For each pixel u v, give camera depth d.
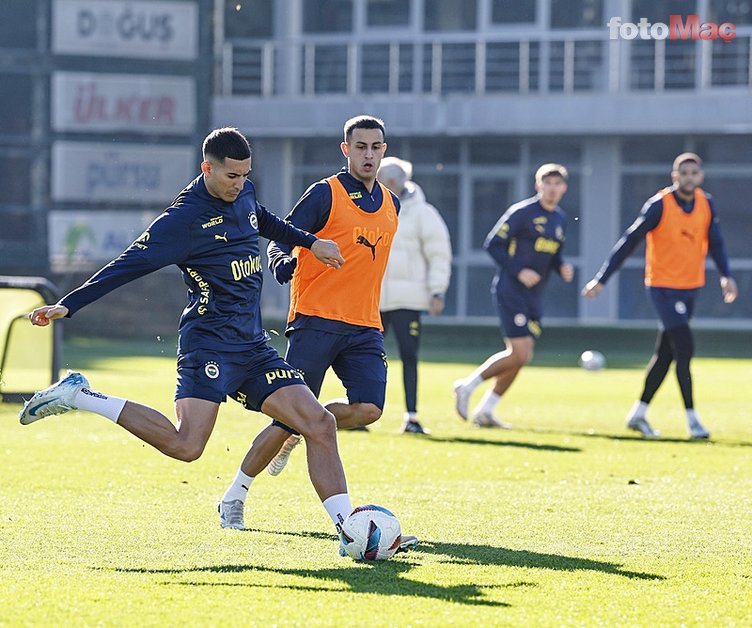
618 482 23.55
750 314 82.44
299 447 27.78
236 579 14.71
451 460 26.44
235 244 16.44
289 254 17.69
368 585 14.48
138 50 78.44
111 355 62.19
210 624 12.62
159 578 14.75
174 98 78.81
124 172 78.81
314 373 19.12
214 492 21.59
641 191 83.38
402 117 82.44
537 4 82.75
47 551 16.38
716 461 26.84
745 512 20.19
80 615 12.95
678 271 32.16
